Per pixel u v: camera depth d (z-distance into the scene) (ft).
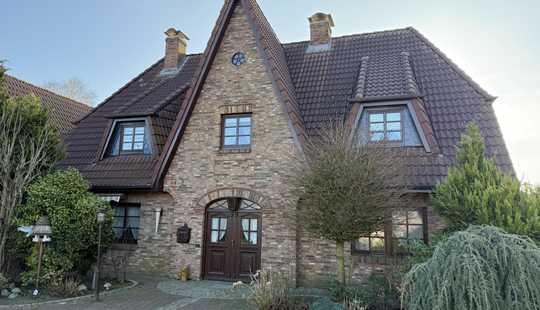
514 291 18.06
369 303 29.14
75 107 78.38
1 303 32.65
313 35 59.21
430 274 19.60
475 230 20.57
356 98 42.75
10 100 42.09
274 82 45.11
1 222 36.81
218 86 47.62
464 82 46.78
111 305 33.37
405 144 42.01
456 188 30.96
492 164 31.99
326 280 40.75
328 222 30.83
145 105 54.85
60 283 36.65
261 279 32.99
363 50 55.36
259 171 43.75
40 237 36.73
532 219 26.30
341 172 30.50
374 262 39.34
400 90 42.91
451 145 40.68
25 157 39.19
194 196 45.85
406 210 37.35
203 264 44.86
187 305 33.45
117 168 50.75
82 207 38.27
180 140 47.73
